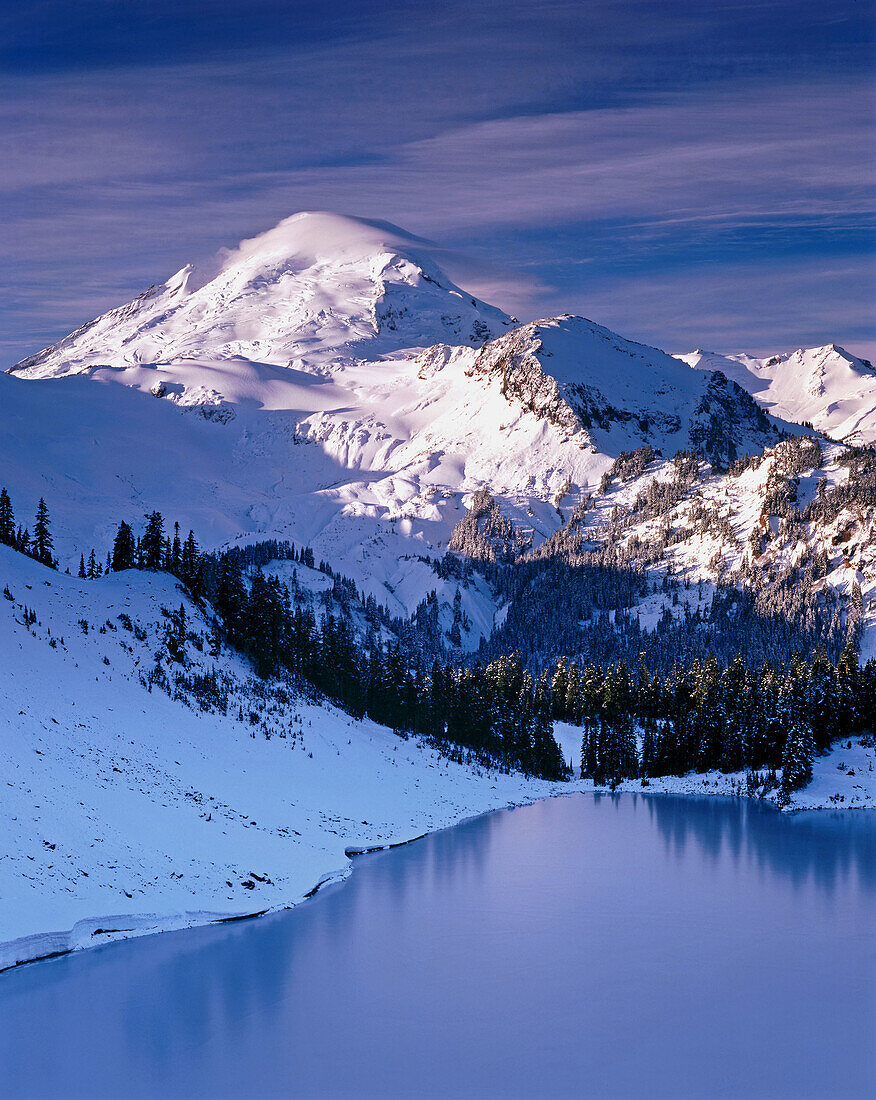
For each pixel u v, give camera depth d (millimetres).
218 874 90562
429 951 81000
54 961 72875
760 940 84938
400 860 112188
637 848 121562
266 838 102750
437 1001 71062
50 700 107875
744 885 103500
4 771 88188
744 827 138250
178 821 96125
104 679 121000
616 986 74250
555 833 131125
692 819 144875
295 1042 64000
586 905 94812
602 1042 64688
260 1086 58625
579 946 82812
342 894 96750
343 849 111500
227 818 102938
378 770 144125
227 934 82625
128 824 90875
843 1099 57312
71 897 77625
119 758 103750
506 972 76625
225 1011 68562
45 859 79938
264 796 115000
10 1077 59531
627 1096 58062
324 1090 57969
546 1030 66688
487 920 89438
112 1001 69125
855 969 78125
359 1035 65125
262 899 89812
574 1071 61094
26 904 74312
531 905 94250
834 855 119188
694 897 98312
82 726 106250
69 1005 68375
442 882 102312
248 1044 63906
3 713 98438
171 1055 62344
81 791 92188
